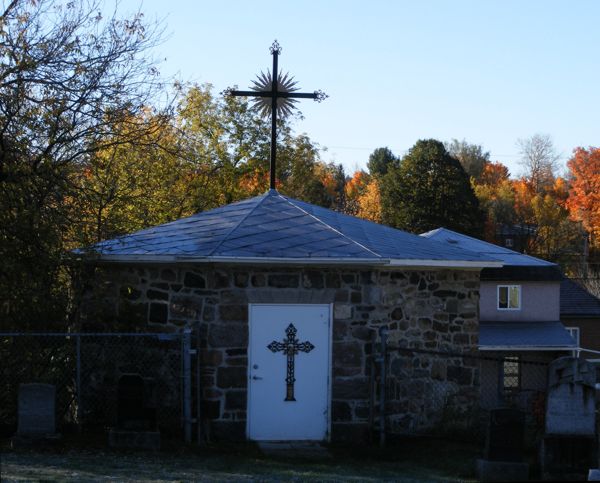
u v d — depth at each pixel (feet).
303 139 133.08
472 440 46.91
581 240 208.03
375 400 47.47
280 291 46.73
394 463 41.65
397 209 182.60
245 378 46.44
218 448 43.37
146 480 33.55
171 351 46.57
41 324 47.34
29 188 46.93
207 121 119.24
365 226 54.90
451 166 180.75
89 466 36.17
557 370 38.55
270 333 46.78
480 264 50.16
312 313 47.21
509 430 38.19
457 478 38.11
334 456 43.14
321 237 49.32
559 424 38.40
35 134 48.16
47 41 48.73
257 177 131.64
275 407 46.70
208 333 46.29
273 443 46.06
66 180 48.65
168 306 46.98
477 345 51.21
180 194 98.73
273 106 57.52
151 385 41.68
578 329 103.09
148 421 41.52
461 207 179.73
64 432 44.34
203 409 46.01
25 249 45.73
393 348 45.55
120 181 72.08
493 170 284.20
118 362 46.73
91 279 47.67
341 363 47.14
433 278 50.26
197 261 45.65
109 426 46.39
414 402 49.21
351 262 46.39
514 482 37.58
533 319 85.71
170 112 60.23
